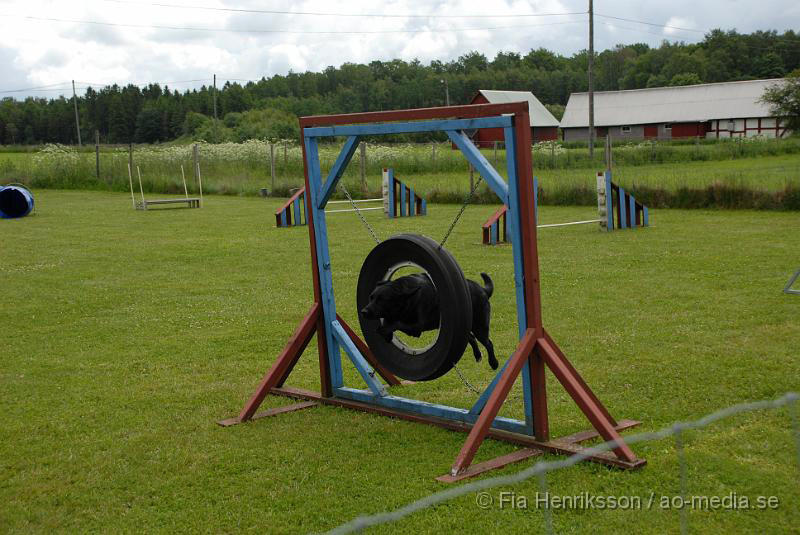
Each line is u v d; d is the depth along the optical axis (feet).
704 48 366.02
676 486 14.43
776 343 24.29
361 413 19.88
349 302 33.81
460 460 15.47
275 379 20.01
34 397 21.72
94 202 90.53
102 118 322.34
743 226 54.19
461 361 24.29
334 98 334.65
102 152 134.62
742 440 16.52
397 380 22.11
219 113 315.99
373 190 91.97
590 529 12.94
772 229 51.90
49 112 323.16
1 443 18.19
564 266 40.32
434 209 76.18
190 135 279.69
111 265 45.47
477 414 17.81
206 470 16.22
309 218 20.76
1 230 63.57
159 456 17.08
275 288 37.50
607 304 30.99
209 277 40.98
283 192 96.53
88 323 31.04
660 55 372.17
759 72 344.90
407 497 14.47
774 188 65.26
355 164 113.60
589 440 16.99
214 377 23.38
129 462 16.85
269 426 18.97
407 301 17.84
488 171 16.61
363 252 48.11
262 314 31.83
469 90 355.36
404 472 15.74
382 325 18.28
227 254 48.98
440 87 339.77
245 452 17.19
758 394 19.70
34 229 64.03
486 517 13.53
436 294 17.69
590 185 75.92
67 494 15.28
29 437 18.54
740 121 210.59
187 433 18.63
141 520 14.05
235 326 29.91
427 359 18.01
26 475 16.29
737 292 32.27
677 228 54.34
